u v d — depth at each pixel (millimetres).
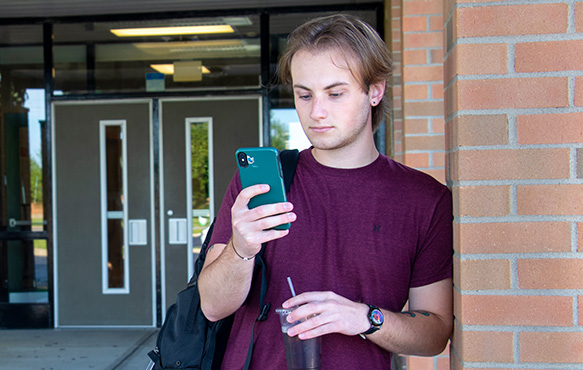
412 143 3174
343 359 1310
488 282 1341
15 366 4082
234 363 1361
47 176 5141
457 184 1371
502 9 1348
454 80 1396
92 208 5109
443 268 1396
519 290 1336
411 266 1381
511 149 1344
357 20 1327
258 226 1151
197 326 1408
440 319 1383
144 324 5102
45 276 5180
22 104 5180
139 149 5086
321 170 1389
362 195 1360
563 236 1329
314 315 1191
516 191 1342
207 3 4793
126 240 5094
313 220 1355
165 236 5059
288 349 1221
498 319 1338
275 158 1147
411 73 3178
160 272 5066
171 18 5012
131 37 5090
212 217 5023
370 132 1403
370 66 1274
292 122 4945
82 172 5117
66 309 5137
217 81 5016
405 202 1360
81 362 4164
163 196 5059
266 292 1354
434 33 3160
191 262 5043
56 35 5125
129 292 5105
